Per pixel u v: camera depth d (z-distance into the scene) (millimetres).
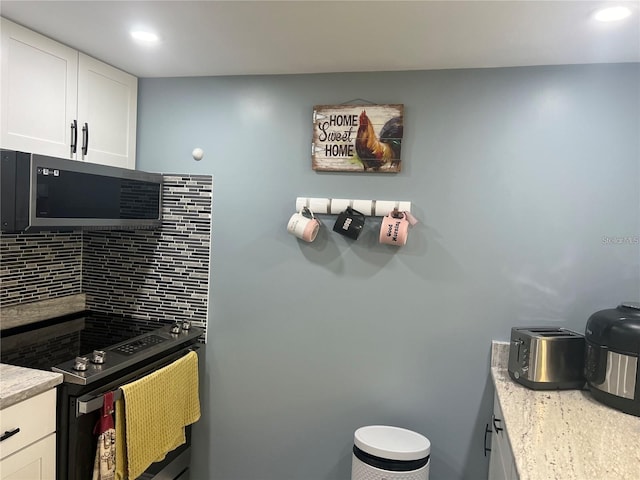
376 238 2162
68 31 1772
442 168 2080
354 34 1711
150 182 2266
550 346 1777
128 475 1738
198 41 1843
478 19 1537
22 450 1480
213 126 2324
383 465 1914
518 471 1176
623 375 1573
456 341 2105
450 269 2094
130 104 2338
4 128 1671
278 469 2332
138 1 1501
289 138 2242
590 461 1232
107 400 1661
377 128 2113
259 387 2332
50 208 1695
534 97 1981
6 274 2152
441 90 2068
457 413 2119
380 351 2188
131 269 2480
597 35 1634
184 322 2340
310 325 2260
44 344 2027
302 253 2252
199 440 2412
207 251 2363
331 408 2254
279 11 1539
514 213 2020
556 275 1990
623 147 1906
